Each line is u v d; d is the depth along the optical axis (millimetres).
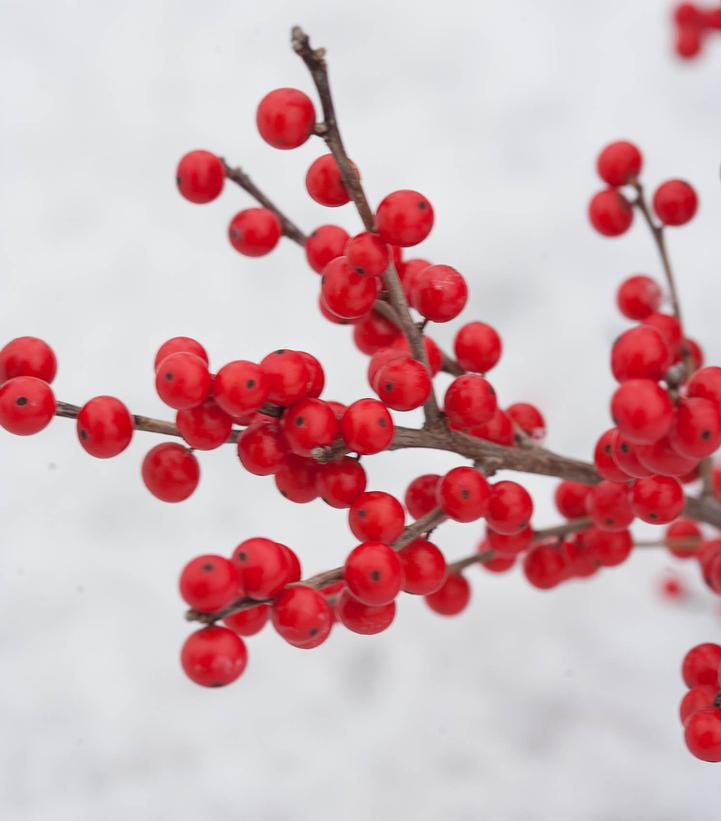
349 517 338
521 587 552
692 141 670
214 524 586
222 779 497
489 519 354
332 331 638
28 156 676
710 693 346
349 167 327
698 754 337
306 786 492
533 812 474
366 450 333
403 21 699
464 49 702
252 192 369
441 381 582
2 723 518
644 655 515
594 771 481
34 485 597
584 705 504
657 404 317
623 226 387
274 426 340
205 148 670
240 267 652
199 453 600
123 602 559
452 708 512
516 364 625
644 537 552
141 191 670
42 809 493
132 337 630
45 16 695
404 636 540
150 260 653
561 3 706
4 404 328
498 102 694
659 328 375
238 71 683
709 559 400
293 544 582
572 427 600
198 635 322
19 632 548
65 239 658
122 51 692
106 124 682
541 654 524
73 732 515
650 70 689
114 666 536
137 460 597
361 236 330
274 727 512
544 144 683
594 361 621
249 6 694
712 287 625
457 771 492
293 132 328
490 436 369
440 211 665
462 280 341
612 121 681
